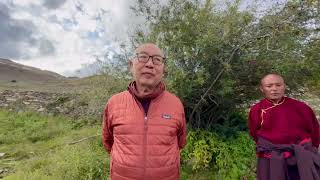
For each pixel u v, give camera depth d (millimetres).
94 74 6465
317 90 5707
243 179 5160
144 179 2756
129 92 2957
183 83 5172
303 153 3395
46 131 9617
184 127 3102
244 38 5172
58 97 12453
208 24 5223
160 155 2783
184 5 5480
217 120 6090
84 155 5797
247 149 5555
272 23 5039
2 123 10758
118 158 2840
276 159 3469
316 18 5078
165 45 5309
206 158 5344
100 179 5328
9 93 13891
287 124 3545
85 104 10852
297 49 5098
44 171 5750
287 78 5348
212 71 5348
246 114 6242
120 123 2865
